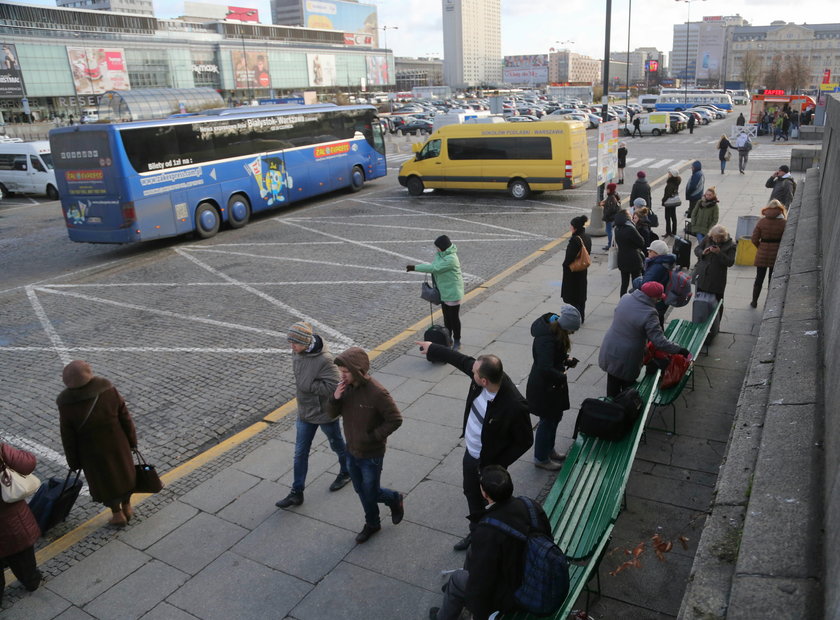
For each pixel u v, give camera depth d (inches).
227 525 221.6
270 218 834.8
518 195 884.0
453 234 687.1
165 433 290.4
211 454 268.7
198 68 4557.1
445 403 303.0
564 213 784.9
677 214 734.5
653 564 187.3
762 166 1103.0
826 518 106.1
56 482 217.2
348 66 5969.5
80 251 687.7
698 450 246.5
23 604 188.7
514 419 186.5
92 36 3836.1
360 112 1006.4
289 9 6761.8
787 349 179.0
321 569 197.5
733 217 685.9
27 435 295.3
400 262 578.2
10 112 3543.3
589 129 2188.7
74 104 3816.4
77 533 222.2
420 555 201.5
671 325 323.9
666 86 6117.1
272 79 5142.7
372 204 901.8
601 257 559.8
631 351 245.9
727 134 1813.5
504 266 549.3
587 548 165.3
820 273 249.1
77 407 206.7
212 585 193.0
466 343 376.2
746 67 5880.9
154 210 659.4
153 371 358.6
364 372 194.7
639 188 611.5
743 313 390.9
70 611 185.3
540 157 858.8
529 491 229.8
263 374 349.7
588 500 189.3
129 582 196.1
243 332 414.9
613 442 214.7
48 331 432.5
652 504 215.5
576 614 166.1
